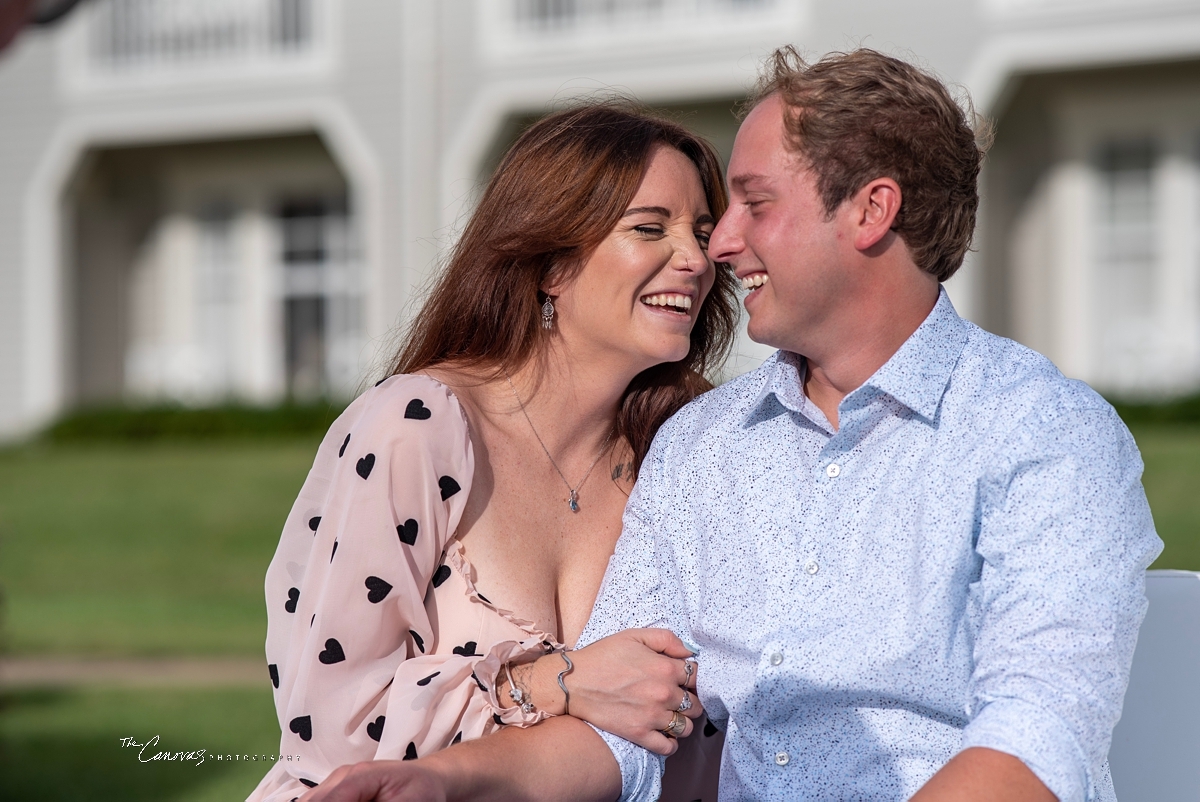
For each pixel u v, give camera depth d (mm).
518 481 2207
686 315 2221
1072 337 12156
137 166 15008
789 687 1760
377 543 1972
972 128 1903
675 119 2383
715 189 2277
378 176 12938
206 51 13914
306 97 13188
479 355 2281
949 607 1693
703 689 1932
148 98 13789
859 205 1767
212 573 8109
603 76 12117
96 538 8969
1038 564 1616
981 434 1720
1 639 6324
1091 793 1521
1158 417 10586
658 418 2357
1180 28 10555
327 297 14781
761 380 2041
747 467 1932
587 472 2309
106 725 4996
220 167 14898
